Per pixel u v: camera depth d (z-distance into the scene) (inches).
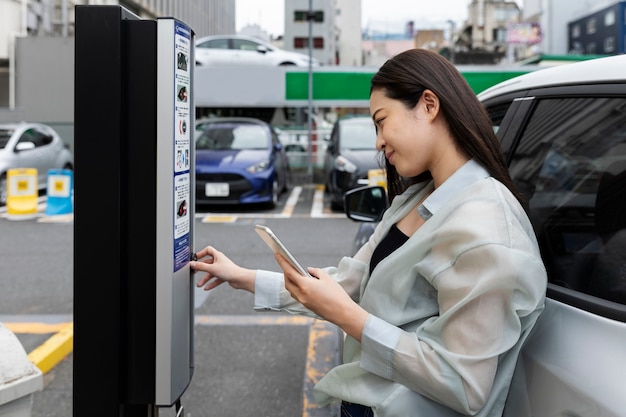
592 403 39.6
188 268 56.3
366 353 45.6
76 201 49.9
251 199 400.2
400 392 46.2
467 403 42.4
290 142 654.5
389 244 53.7
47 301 199.8
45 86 789.9
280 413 121.0
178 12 3129.9
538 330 48.6
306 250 285.9
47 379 139.0
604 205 58.0
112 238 49.9
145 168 50.6
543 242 63.8
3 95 1162.6
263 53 773.9
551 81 67.2
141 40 50.0
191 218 57.0
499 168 48.6
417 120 48.4
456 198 46.4
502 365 46.0
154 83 50.1
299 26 2466.8
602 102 57.6
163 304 51.2
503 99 78.5
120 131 49.5
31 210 393.1
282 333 169.6
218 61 762.2
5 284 221.5
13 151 458.3
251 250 283.4
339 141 438.3
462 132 47.6
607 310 45.9
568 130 62.8
